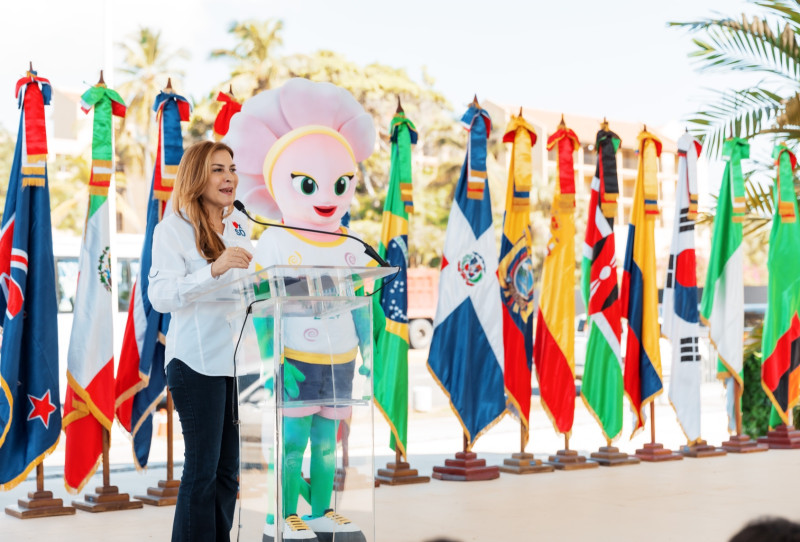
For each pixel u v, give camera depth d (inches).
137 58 1124.5
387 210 231.3
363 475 127.0
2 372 183.9
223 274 122.1
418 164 1106.1
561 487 220.1
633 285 270.2
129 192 1085.8
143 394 201.8
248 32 1122.0
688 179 278.4
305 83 174.1
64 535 167.6
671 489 216.5
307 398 123.4
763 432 326.3
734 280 289.0
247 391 123.5
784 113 342.0
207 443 125.8
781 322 294.7
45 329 188.4
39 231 189.5
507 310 245.6
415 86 1125.1
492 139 1182.3
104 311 195.0
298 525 122.3
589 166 1113.4
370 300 128.4
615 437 259.8
